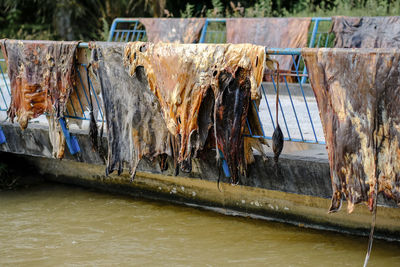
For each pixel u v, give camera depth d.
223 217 5.66
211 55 4.41
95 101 5.55
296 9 13.98
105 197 6.50
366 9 11.30
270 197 5.37
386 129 3.81
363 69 3.79
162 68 4.68
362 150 3.91
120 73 5.00
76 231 5.44
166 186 6.14
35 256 4.86
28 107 5.68
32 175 7.36
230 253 4.79
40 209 6.15
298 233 5.14
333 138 4.01
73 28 15.95
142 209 6.02
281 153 4.92
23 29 16.28
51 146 6.16
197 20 9.80
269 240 5.02
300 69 9.20
